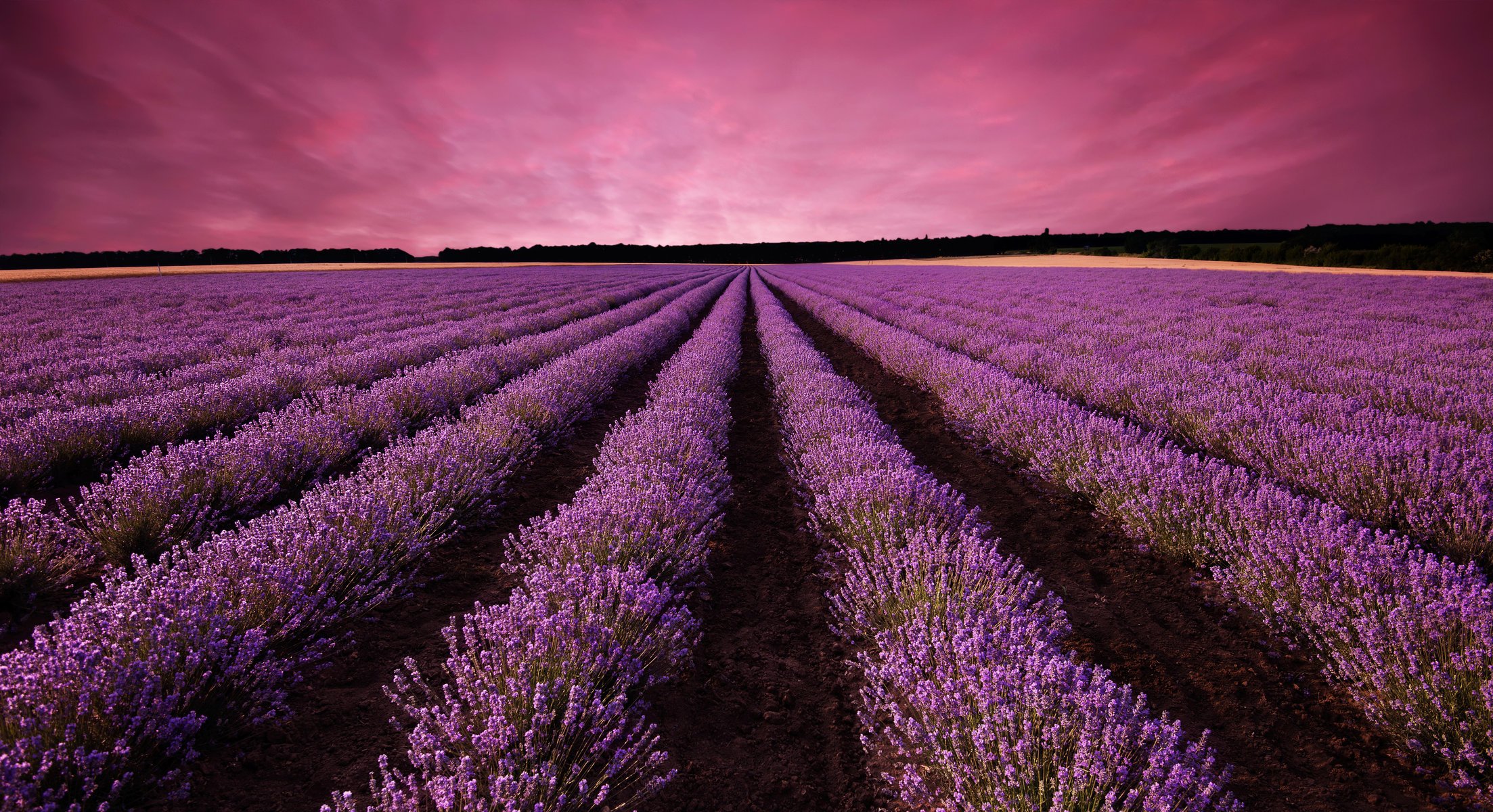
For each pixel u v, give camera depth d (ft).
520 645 7.57
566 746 6.51
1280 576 9.53
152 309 61.21
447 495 13.25
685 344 38.78
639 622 8.64
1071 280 102.83
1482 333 32.99
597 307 66.59
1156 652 9.35
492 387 26.50
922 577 9.43
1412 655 7.12
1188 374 24.57
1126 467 13.82
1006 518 14.80
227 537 9.54
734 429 23.89
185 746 6.65
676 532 11.41
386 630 9.57
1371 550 9.21
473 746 6.38
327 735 7.28
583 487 13.83
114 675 6.20
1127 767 5.74
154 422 17.21
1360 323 40.14
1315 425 16.87
